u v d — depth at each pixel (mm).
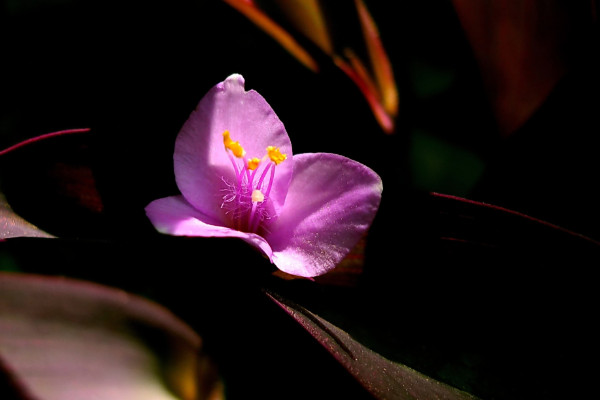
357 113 170
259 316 152
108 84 176
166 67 174
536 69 165
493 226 154
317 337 146
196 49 175
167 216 150
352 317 155
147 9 179
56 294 138
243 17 166
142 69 175
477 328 156
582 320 155
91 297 139
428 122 174
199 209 155
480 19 164
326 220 152
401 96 174
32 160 154
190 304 153
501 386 151
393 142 171
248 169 155
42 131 178
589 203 163
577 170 164
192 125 154
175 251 156
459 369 152
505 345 155
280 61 171
